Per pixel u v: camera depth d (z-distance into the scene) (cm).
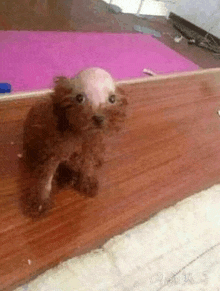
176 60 218
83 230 80
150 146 117
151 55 210
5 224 74
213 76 203
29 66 141
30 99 112
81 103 55
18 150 91
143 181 101
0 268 66
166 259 81
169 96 157
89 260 74
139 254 80
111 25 233
